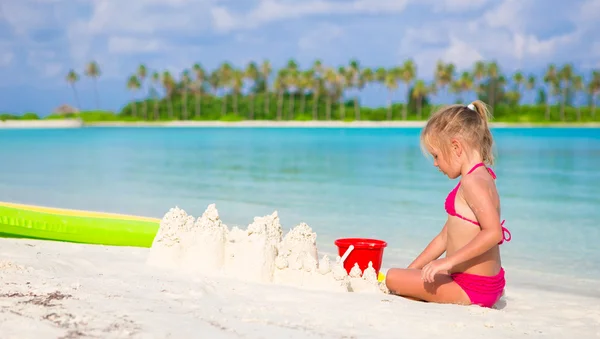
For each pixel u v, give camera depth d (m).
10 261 3.82
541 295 4.52
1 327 2.44
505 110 93.56
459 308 3.41
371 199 10.09
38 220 5.83
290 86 95.19
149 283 3.46
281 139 40.00
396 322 2.98
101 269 3.91
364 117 96.94
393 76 94.00
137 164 17.69
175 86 100.88
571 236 7.20
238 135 49.19
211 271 3.93
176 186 11.94
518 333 2.98
